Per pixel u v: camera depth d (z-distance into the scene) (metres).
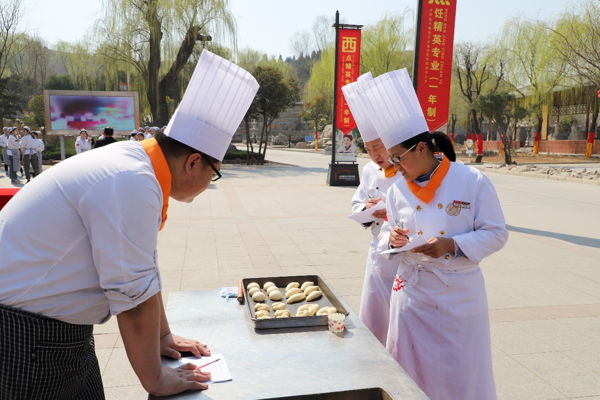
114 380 2.74
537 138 27.16
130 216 1.16
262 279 2.23
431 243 1.76
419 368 1.93
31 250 1.17
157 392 1.30
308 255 5.52
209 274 4.75
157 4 19.12
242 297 2.05
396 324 2.02
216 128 1.35
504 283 4.57
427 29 5.88
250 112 20.36
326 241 6.23
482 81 28.17
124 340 1.27
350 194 10.94
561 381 2.78
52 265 1.18
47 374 1.22
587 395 2.64
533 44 24.05
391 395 1.31
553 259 5.45
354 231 6.87
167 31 19.83
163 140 1.34
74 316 1.23
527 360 3.03
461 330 1.86
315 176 15.45
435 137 1.96
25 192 1.23
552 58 22.53
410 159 1.86
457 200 1.86
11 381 1.17
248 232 6.76
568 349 3.18
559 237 6.59
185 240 6.22
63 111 17.86
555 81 23.36
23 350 1.17
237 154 21.89
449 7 5.86
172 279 4.58
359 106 2.22
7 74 34.00
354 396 1.34
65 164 1.22
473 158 24.88
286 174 16.14
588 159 23.34
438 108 6.05
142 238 1.18
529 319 3.68
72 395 1.33
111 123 18.33
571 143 26.62
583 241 6.34
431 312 1.89
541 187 12.62
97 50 20.48
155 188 1.22
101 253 1.14
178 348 1.56
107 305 1.28
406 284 1.98
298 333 1.73
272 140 44.12
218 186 12.43
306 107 38.50
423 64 5.95
